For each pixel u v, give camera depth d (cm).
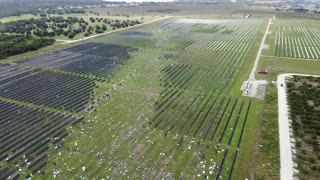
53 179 3791
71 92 6688
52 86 7081
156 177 3797
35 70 8300
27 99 6338
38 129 5069
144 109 5725
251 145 4459
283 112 5438
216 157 4194
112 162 4109
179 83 7144
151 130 4934
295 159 4097
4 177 3853
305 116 5234
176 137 4712
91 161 4141
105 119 5353
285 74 7544
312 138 4581
